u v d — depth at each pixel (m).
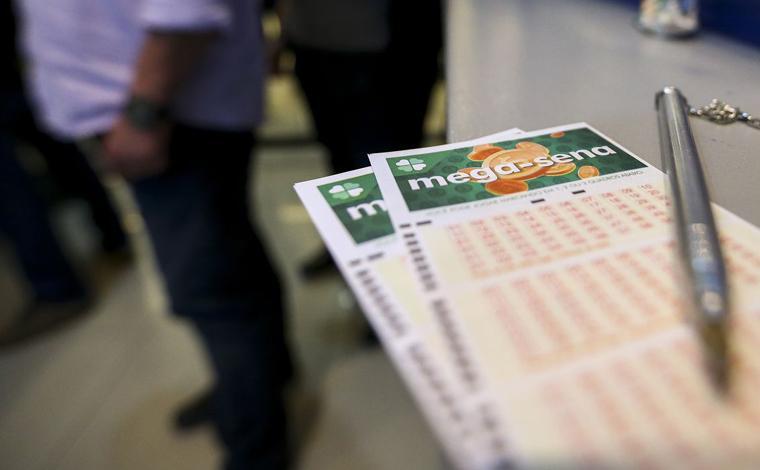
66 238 1.73
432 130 0.84
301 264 1.55
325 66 1.17
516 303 0.28
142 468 1.07
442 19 1.08
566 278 0.29
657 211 0.35
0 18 1.16
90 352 1.32
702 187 0.36
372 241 0.33
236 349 0.94
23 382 1.25
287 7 1.19
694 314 0.26
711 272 0.28
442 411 0.22
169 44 0.66
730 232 0.33
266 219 1.70
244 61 0.80
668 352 0.25
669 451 0.21
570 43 0.77
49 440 1.12
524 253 0.31
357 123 1.07
